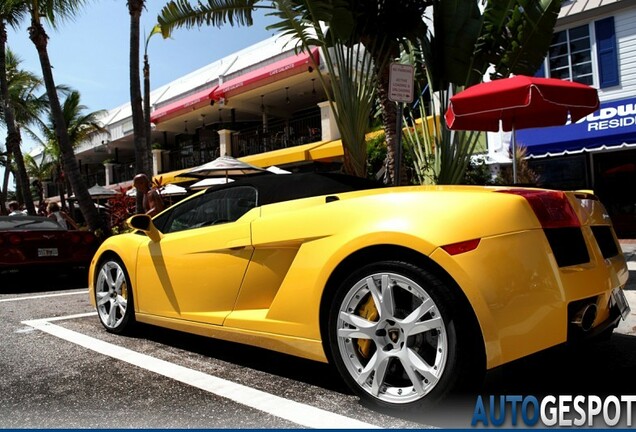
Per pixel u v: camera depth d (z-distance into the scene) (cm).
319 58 1316
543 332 216
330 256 256
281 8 596
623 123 940
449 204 235
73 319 487
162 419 240
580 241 248
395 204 248
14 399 270
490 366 212
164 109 1892
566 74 1103
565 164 1124
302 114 1836
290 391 272
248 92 1639
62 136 1081
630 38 1003
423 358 231
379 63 671
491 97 522
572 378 277
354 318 243
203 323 329
